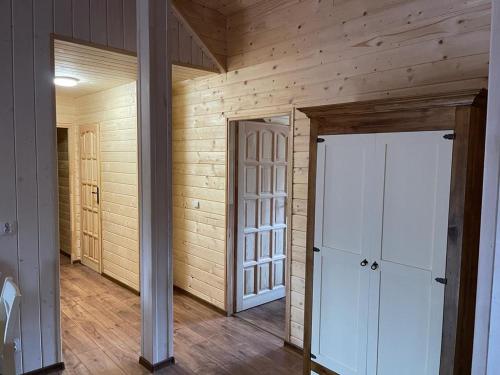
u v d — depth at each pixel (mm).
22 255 2795
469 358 2119
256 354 3314
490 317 1416
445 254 2012
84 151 5746
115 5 3115
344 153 2453
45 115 2840
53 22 2824
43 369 2936
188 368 3072
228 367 3104
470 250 2021
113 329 3734
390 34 2668
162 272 3020
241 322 3963
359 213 2393
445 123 1984
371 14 2766
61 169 6453
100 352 3289
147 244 2980
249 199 4234
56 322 2977
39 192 2846
